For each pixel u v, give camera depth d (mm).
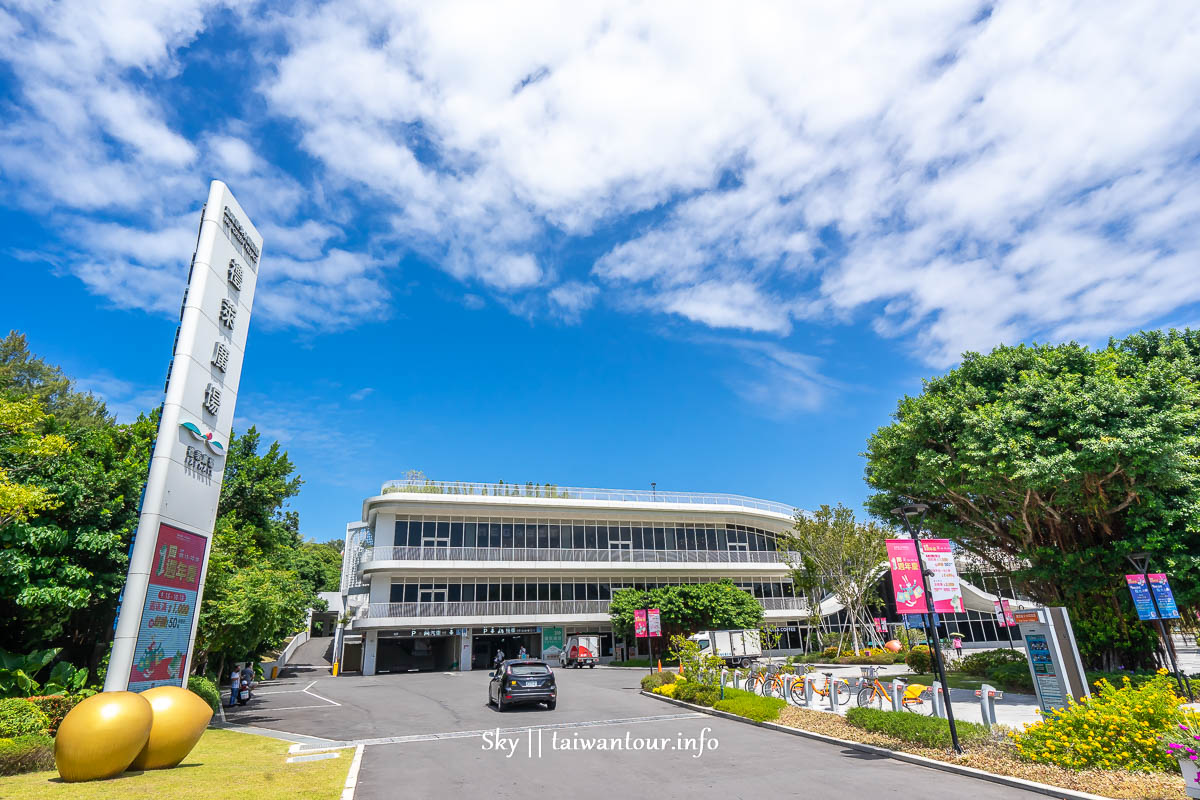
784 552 46500
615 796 9617
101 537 15594
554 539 46562
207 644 19672
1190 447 18078
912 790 9602
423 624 41031
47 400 37500
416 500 43000
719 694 19766
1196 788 7816
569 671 37531
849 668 33312
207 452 14906
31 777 9953
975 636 48188
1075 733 10273
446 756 12938
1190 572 18734
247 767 11414
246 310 16875
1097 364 19609
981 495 21766
